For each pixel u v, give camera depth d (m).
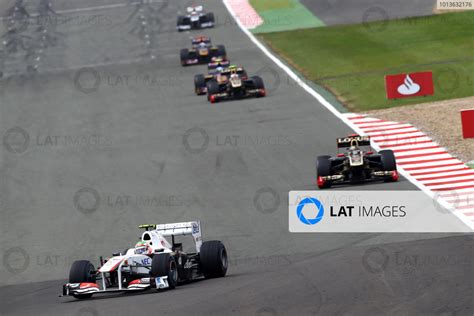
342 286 57.47
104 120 153.62
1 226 101.69
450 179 96.56
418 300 51.59
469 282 54.84
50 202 109.25
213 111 149.00
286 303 53.88
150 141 134.00
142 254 65.94
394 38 197.38
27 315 61.06
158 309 55.69
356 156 97.06
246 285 61.72
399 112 133.62
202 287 63.31
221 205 97.62
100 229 95.38
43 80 198.75
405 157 109.12
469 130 113.62
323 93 154.38
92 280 65.38
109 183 114.25
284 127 132.00
